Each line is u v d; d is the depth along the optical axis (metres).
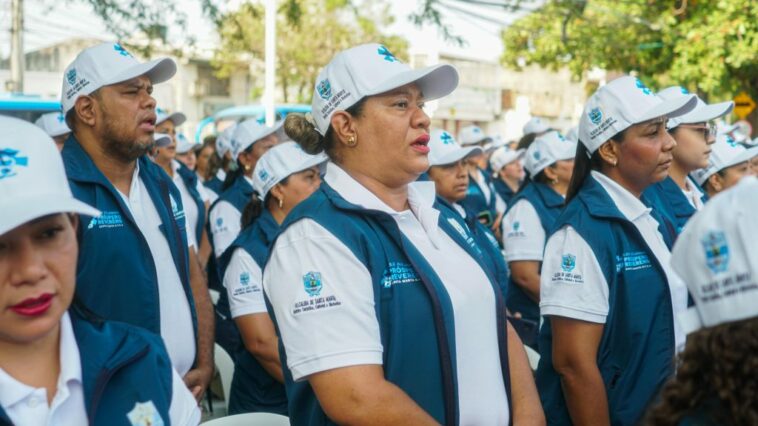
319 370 2.46
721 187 5.27
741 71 13.82
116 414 2.07
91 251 3.38
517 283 5.79
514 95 38.47
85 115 3.59
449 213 2.93
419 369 2.55
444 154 5.64
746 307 1.64
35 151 1.95
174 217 3.82
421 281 2.58
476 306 2.66
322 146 2.83
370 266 2.54
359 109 2.65
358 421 2.41
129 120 3.58
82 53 3.65
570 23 15.20
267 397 4.34
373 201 2.64
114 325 2.19
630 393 3.25
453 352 2.58
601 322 3.22
